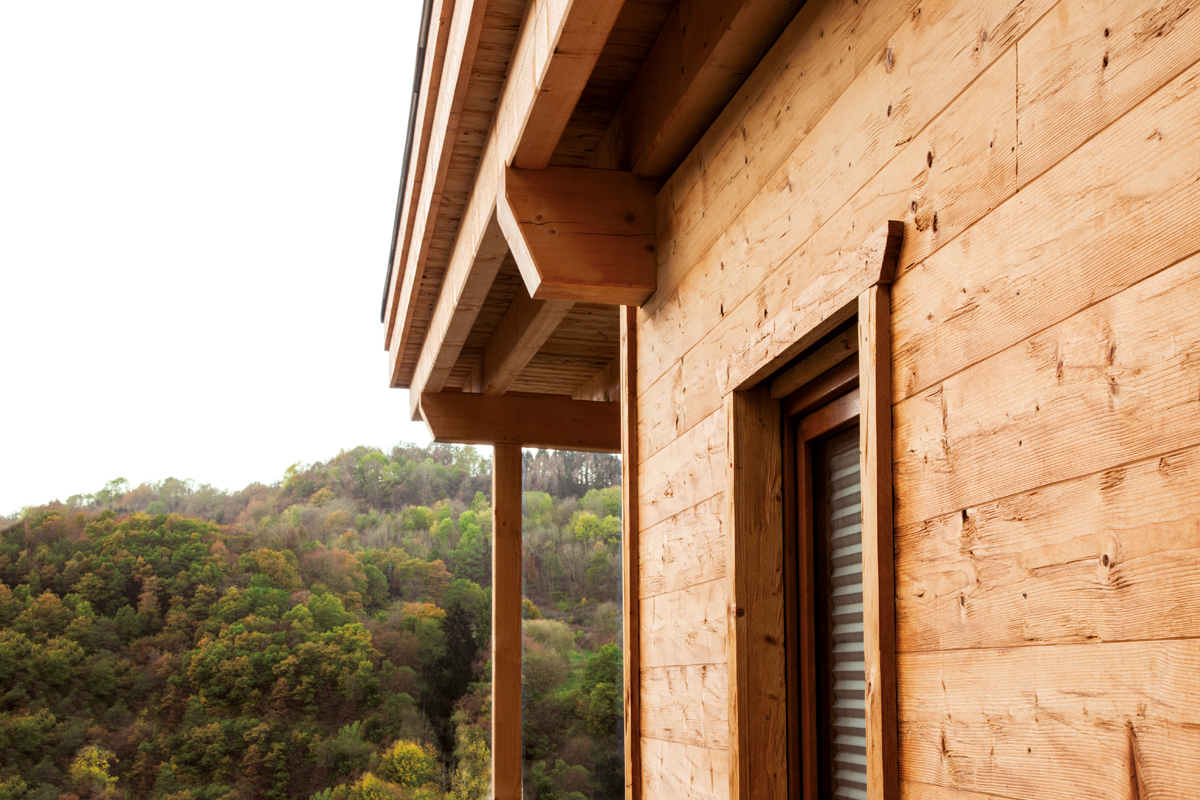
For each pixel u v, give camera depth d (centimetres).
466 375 666
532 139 281
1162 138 109
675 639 288
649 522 319
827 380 220
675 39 265
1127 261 113
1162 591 105
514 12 275
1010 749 129
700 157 275
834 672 226
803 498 239
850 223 186
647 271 309
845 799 217
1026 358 131
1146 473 109
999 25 141
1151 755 105
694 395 275
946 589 147
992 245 140
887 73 174
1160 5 110
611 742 1983
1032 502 129
